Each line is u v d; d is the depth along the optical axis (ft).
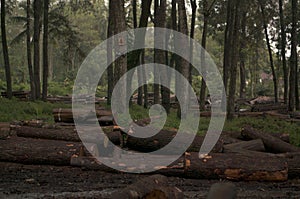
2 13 90.79
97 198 25.31
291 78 91.91
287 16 119.96
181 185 29.60
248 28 130.52
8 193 26.55
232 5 84.48
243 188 29.48
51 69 235.20
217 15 114.93
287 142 47.14
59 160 34.17
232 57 70.49
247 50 131.95
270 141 42.27
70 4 128.47
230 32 86.28
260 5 118.62
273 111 92.07
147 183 19.48
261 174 31.32
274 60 198.18
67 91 166.20
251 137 44.21
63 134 38.81
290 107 91.71
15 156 34.37
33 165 34.50
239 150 38.32
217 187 17.54
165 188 19.45
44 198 25.34
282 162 31.73
